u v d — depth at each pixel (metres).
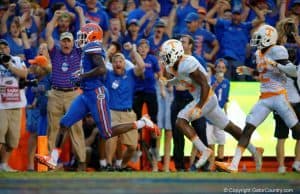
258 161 36.06
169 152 39.81
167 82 35.47
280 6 47.53
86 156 39.09
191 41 38.16
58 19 40.28
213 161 39.22
